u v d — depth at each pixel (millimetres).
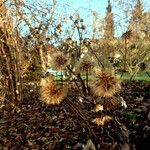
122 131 4664
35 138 7293
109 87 4031
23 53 12695
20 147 7027
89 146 4633
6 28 11469
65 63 4531
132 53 14492
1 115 9836
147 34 13945
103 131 5902
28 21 11758
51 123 7969
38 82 12180
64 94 4211
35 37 11484
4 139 7633
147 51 14391
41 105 10023
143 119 6238
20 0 11617
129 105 7973
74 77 5441
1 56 11352
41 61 12320
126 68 13938
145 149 5133
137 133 5434
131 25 16109
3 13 11367
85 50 9500
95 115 6840
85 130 6492
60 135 6934
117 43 14750
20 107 10320
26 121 8695
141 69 6090
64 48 9562
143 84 11656
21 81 11336
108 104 4758
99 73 4098
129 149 4602
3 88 11172
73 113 8273
